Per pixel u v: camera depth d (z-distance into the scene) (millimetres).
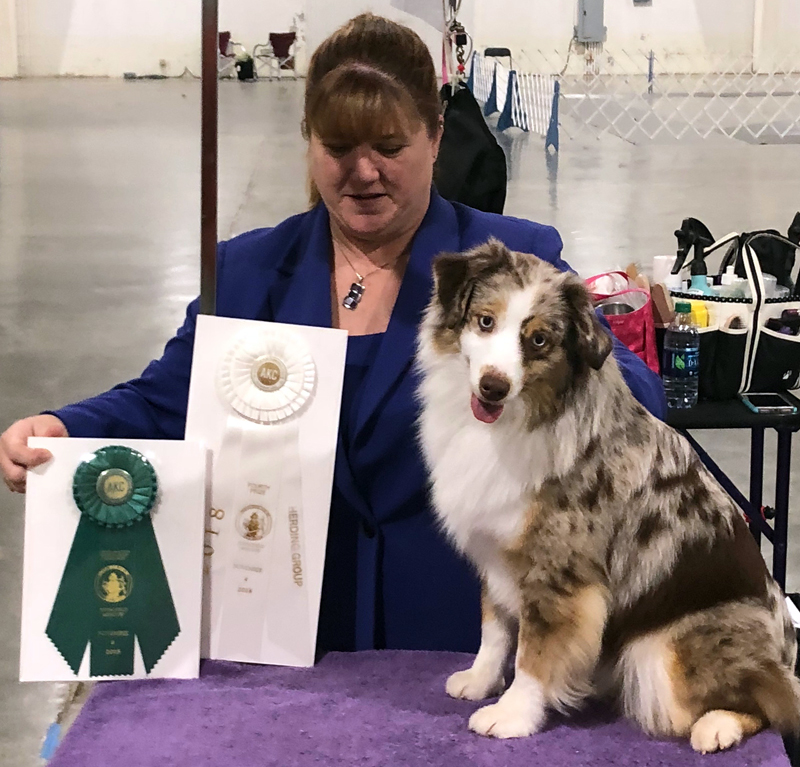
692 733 1594
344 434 1941
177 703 1642
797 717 1657
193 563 1730
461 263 1642
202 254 1756
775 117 16109
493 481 1615
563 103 17141
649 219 8953
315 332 1778
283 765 1466
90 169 11438
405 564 2006
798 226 3902
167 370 1982
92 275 7656
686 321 3428
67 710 3100
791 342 3391
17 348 6184
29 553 1683
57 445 1686
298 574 1789
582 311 1559
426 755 1506
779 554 3410
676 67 19422
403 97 1758
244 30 20703
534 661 1630
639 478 1652
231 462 1760
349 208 1857
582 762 1507
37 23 20266
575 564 1607
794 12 19031
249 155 12047
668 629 1690
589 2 18578
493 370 1519
